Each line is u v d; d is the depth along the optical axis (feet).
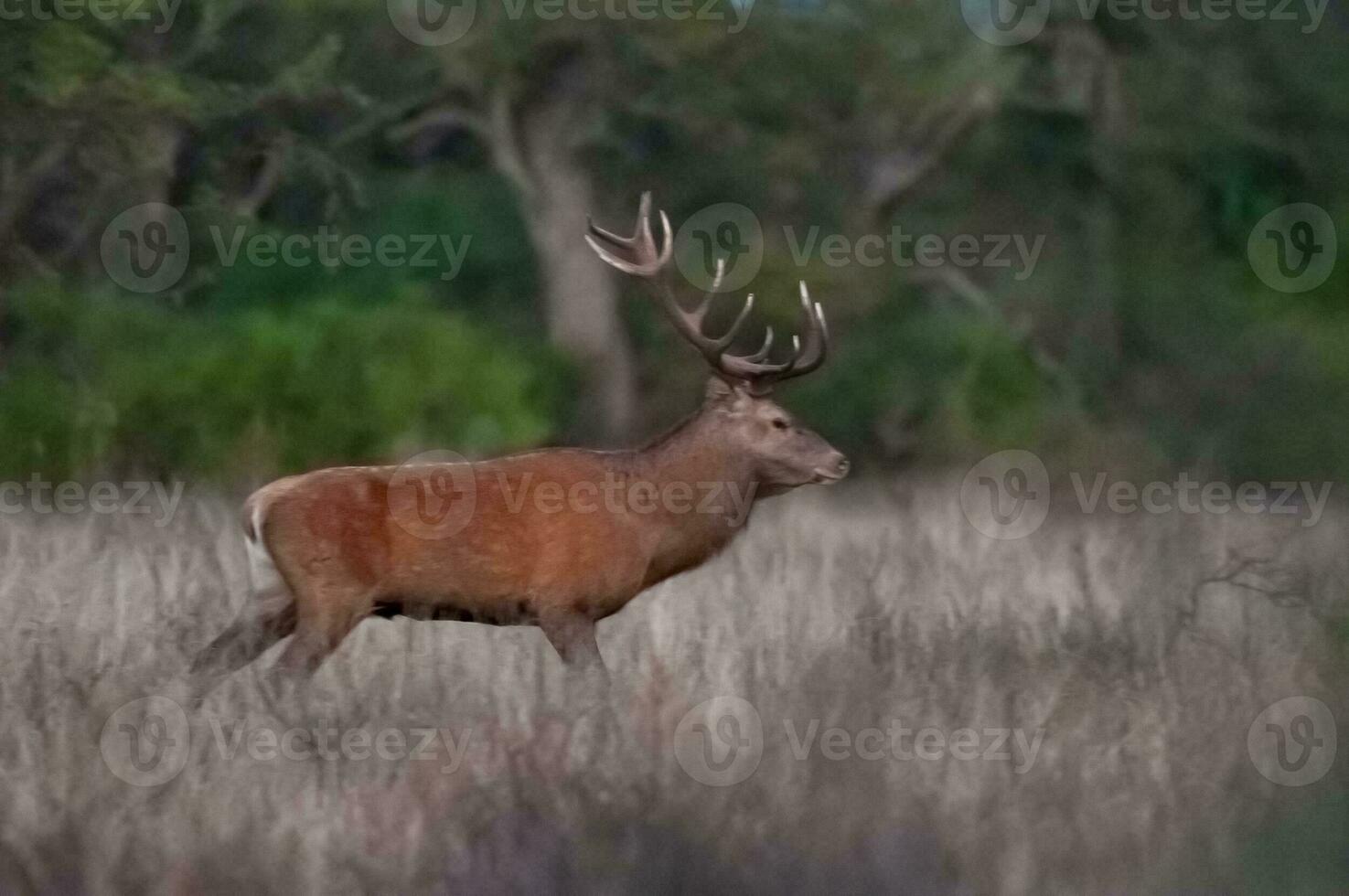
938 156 183.21
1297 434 176.24
